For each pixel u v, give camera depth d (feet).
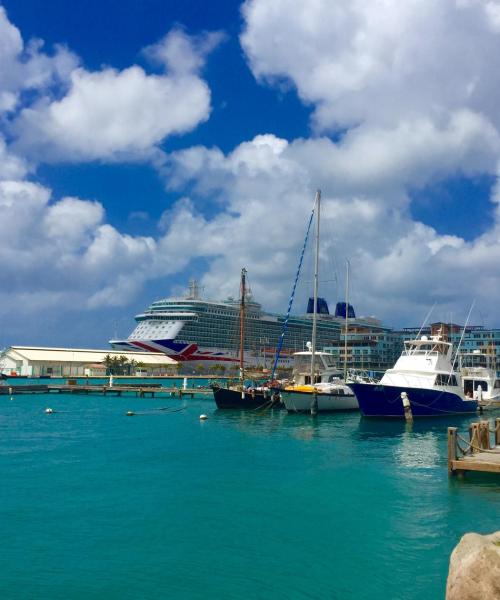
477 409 175.22
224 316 548.72
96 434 131.23
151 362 517.55
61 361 517.14
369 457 98.78
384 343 528.22
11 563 49.47
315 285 187.11
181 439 122.11
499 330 425.28
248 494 72.02
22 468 88.43
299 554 51.93
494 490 73.46
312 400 169.07
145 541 55.11
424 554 51.75
